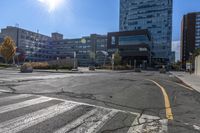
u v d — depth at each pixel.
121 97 9.94
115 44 114.56
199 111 7.51
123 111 7.12
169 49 143.88
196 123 5.98
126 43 112.12
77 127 5.32
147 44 109.12
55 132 4.92
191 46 143.00
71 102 8.34
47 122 5.66
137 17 151.75
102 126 5.45
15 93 10.16
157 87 14.74
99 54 142.38
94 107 7.59
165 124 5.76
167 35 143.88
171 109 7.67
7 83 14.47
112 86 14.37
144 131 5.13
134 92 11.80
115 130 5.16
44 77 21.39
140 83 17.31
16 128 5.13
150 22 148.00
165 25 144.12
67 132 4.94
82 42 155.62
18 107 7.24
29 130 5.02
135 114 6.77
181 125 5.73
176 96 10.89
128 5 155.38
